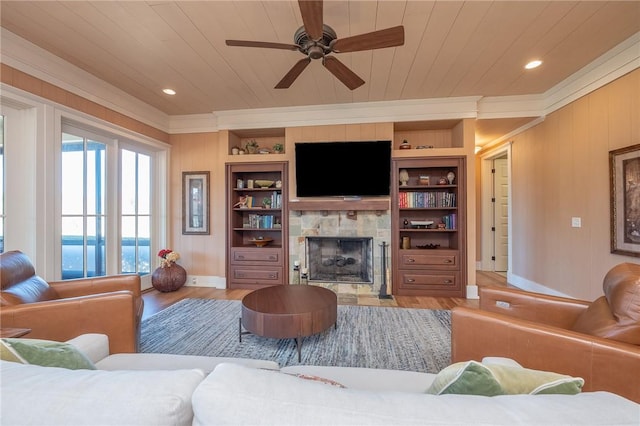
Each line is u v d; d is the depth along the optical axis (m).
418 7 2.05
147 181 4.12
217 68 2.91
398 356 2.14
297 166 3.91
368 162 3.76
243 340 2.42
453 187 3.83
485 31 2.33
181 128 4.40
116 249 3.52
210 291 4.01
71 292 2.07
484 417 0.48
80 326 1.61
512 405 0.51
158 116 4.16
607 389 1.10
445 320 2.85
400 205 3.86
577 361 1.16
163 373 0.60
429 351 2.22
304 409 0.50
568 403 0.51
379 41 1.93
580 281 3.08
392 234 3.84
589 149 2.94
